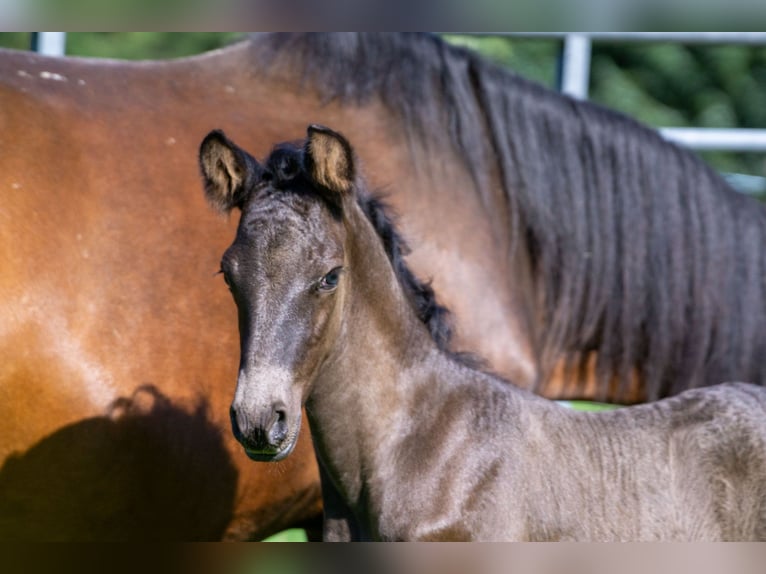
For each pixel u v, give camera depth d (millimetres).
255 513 7551
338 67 8328
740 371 8711
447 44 8711
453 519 6488
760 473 6941
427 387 6809
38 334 6773
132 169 7309
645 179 8742
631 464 6910
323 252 6070
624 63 29203
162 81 7922
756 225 8875
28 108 7180
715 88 29234
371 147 8156
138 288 7090
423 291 7086
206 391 7203
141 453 7043
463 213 8188
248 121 7902
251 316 5926
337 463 6750
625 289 8617
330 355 6449
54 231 6930
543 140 8664
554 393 8750
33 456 6816
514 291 8258
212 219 7406
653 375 8680
